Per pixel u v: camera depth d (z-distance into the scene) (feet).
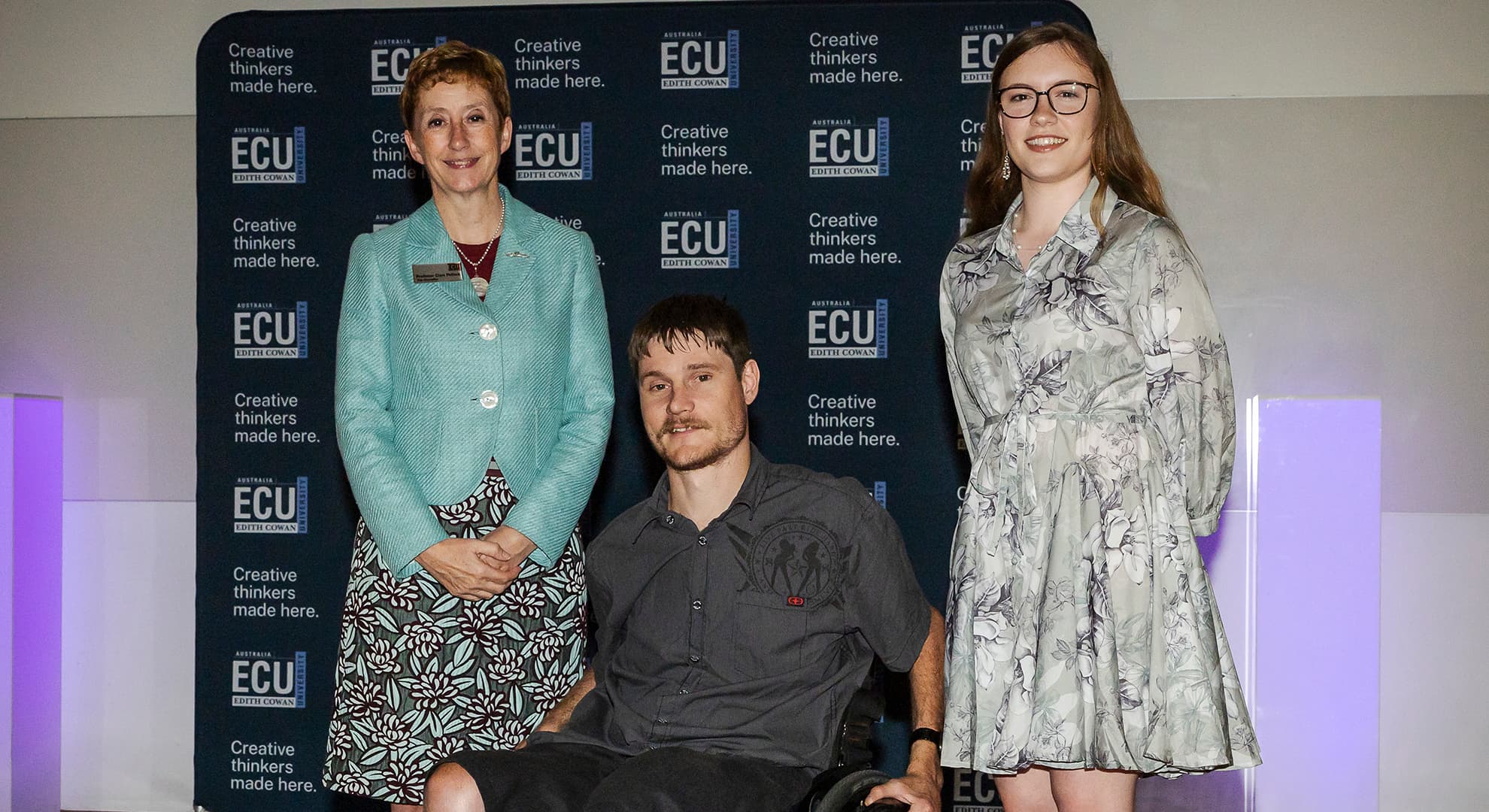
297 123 12.28
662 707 6.85
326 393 12.28
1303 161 11.84
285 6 12.62
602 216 12.12
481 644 7.84
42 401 12.28
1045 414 6.48
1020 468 6.54
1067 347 6.45
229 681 12.31
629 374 12.06
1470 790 11.69
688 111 12.04
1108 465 6.33
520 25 12.09
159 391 12.76
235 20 12.27
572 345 8.16
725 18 12.00
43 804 12.33
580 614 8.25
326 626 12.25
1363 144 11.78
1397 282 11.76
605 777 6.31
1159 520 6.33
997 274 6.77
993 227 7.14
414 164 12.21
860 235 11.94
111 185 12.76
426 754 7.82
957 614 6.75
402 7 12.50
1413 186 11.74
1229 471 6.56
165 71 12.75
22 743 12.00
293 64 12.27
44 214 12.82
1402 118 11.75
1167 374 6.35
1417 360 11.74
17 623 11.91
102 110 12.79
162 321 12.76
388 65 12.20
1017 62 6.70
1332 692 10.56
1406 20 11.74
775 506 6.97
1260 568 10.64
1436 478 11.72
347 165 12.25
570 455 7.87
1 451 11.58
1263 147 11.88
